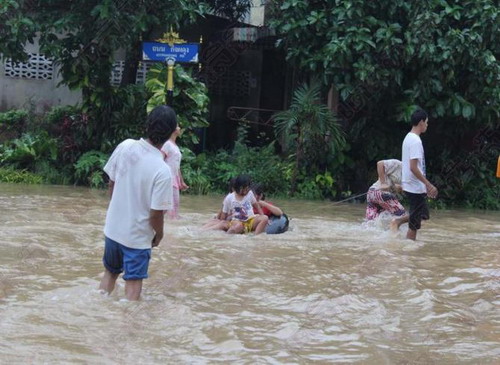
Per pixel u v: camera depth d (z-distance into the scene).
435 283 8.05
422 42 16.97
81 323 5.71
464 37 17.00
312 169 19.23
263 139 22.53
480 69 17.31
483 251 10.42
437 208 18.34
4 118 20.58
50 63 21.59
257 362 5.00
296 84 21.84
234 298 6.88
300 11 18.09
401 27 17.92
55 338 5.28
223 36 21.83
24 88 21.64
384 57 17.58
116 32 17.50
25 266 7.82
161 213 6.39
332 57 17.41
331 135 18.42
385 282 7.85
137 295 6.51
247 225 11.41
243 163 19.12
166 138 6.49
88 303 6.32
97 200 14.80
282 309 6.56
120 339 5.34
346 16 17.48
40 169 18.73
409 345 5.62
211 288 7.21
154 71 18.73
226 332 5.68
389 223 12.55
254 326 5.93
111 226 6.52
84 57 18.23
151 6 17.56
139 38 19.34
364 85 17.89
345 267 8.64
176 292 6.96
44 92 21.70
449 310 6.73
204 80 22.39
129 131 18.80
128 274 6.46
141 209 6.43
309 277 7.99
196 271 7.95
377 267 8.65
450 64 17.20
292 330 5.85
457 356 5.36
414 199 11.20
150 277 7.56
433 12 17.28
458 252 10.27
